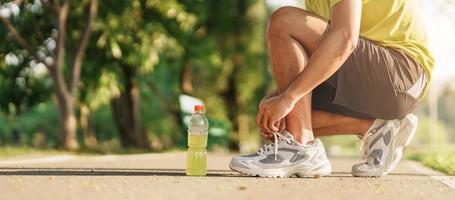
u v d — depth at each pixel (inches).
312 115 160.4
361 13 151.4
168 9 465.1
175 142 758.5
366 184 141.3
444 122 2920.8
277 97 148.2
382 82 152.0
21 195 110.3
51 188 121.5
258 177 154.0
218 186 128.9
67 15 428.5
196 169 158.6
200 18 583.8
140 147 593.3
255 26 756.6
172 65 606.5
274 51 153.8
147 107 889.5
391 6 154.6
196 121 161.9
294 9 154.3
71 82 426.3
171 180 140.8
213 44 617.9
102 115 1096.8
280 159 155.1
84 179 140.6
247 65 777.6
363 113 156.6
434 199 117.0
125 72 567.2
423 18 162.9
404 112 158.9
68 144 415.8
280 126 157.8
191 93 719.7
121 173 163.2
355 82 151.5
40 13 459.8
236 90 792.3
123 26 459.2
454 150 383.2
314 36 151.9
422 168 243.1
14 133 1143.6
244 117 808.3
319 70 143.9
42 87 526.6
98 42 461.7
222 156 392.8
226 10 748.0
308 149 155.5
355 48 150.4
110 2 460.4
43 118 1222.3
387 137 161.6
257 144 829.8
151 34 474.3
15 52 471.8
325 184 138.6
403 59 154.1
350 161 333.4
